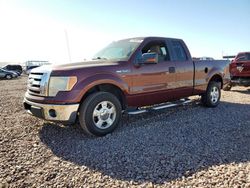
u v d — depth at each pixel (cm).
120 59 535
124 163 365
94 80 470
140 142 447
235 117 625
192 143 440
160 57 606
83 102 468
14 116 644
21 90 1434
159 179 319
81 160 378
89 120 466
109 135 487
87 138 473
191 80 670
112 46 620
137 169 346
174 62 624
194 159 373
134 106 552
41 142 455
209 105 742
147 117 625
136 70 537
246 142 444
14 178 325
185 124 559
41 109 463
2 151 412
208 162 363
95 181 318
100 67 489
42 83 466
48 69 476
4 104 849
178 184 306
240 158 376
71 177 328
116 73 505
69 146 435
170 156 385
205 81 714
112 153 400
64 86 452
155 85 577
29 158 387
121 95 534
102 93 479
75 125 552
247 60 1134
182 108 733
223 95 1023
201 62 703
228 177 318
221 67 772
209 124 559
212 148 416
